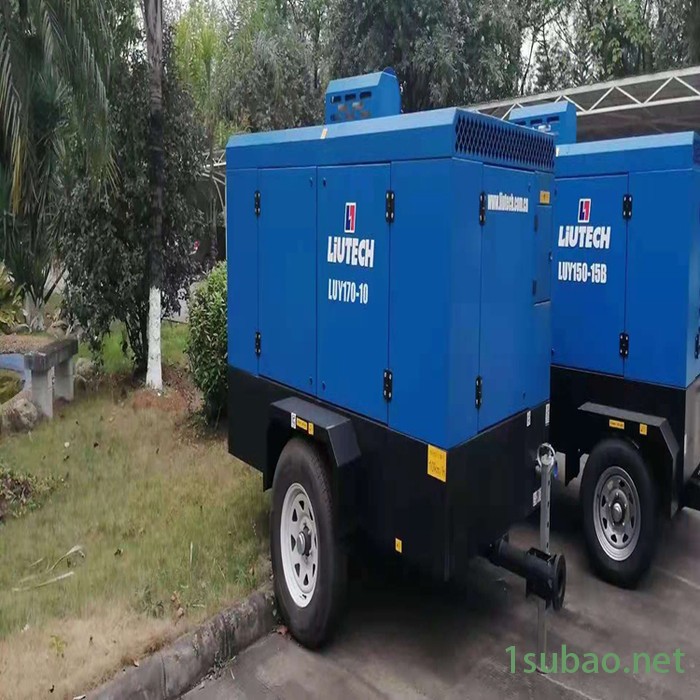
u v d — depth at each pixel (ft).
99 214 28.86
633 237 14.87
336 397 12.55
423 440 10.74
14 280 32.89
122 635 11.89
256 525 16.40
